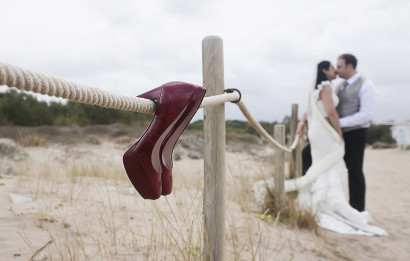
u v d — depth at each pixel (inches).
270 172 179.0
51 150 411.5
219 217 62.5
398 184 284.8
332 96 161.3
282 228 125.7
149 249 81.4
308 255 102.2
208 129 61.7
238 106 67.6
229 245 96.0
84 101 27.0
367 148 799.1
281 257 95.4
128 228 95.8
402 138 654.5
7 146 315.9
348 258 107.5
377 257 112.7
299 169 182.7
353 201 159.8
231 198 155.9
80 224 94.6
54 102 649.6
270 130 309.0
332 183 152.8
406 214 179.9
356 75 161.0
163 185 41.4
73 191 135.3
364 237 133.6
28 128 540.7
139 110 33.9
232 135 606.5
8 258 68.2
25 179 154.5
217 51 59.9
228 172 236.2
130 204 123.4
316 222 137.9
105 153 426.6
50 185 144.5
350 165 160.4
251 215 132.0
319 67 166.2
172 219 110.2
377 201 215.0
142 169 35.4
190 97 37.3
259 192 157.6
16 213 98.0
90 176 198.7
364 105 154.5
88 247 79.2
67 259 70.5
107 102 28.9
